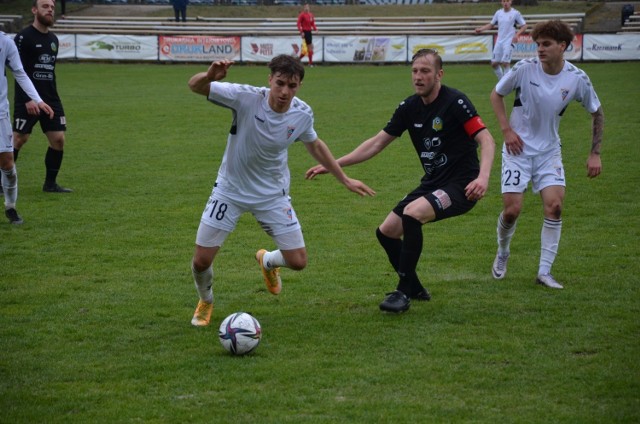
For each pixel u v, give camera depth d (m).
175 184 20.06
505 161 12.07
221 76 9.12
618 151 22.94
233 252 14.23
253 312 10.99
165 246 14.59
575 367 8.88
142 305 11.30
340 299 11.53
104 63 54.19
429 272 12.91
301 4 70.38
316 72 47.84
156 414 7.79
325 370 8.86
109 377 8.73
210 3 70.19
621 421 7.56
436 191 10.64
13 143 17.33
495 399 8.06
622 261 13.25
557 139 12.01
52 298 11.62
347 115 30.92
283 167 10.19
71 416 7.78
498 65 37.62
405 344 9.65
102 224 16.20
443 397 8.12
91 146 25.42
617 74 40.53
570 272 12.71
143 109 33.31
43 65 18.45
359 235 15.29
